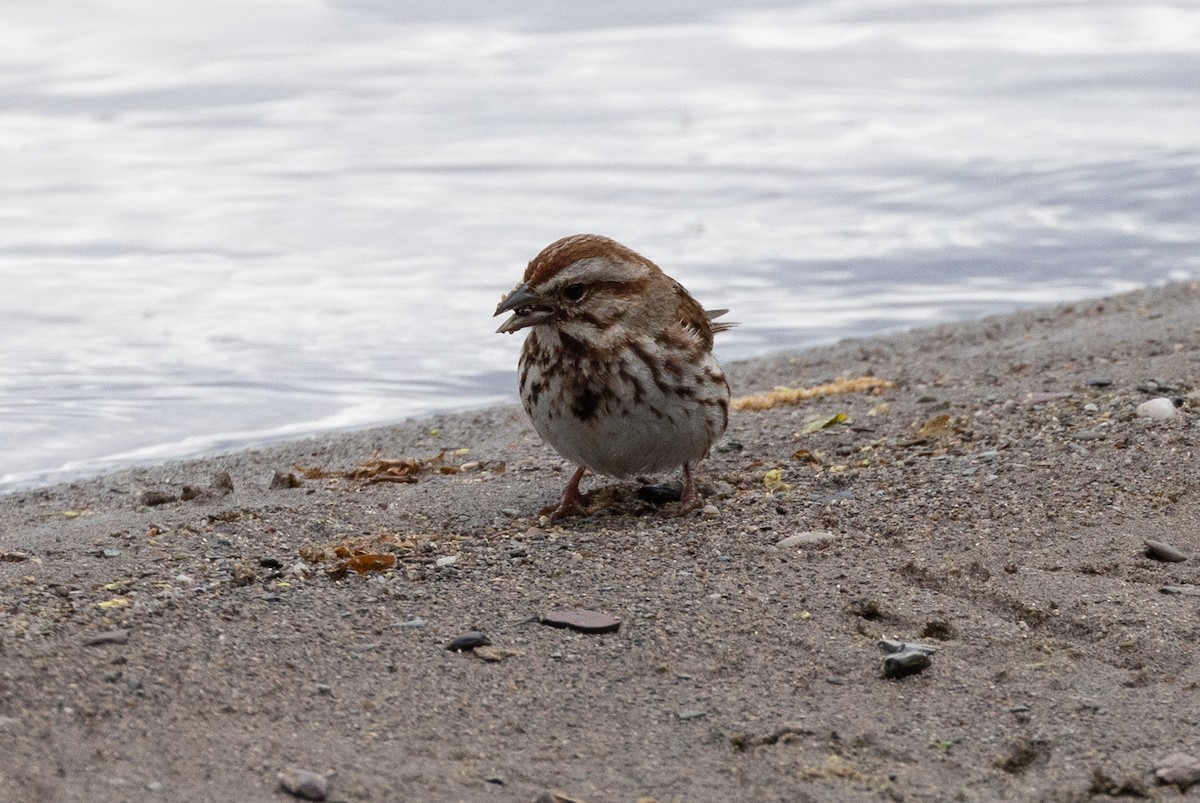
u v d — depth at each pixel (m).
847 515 10.47
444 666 7.72
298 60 34.09
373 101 31.44
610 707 7.36
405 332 19.05
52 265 21.41
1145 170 26.84
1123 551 9.62
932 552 9.66
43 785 6.07
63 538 10.16
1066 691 7.64
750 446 13.00
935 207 25.22
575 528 10.59
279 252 22.20
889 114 31.48
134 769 6.32
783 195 25.78
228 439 15.53
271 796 6.20
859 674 7.82
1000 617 8.66
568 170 27.16
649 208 24.98
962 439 12.38
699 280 21.69
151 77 32.66
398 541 9.90
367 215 24.17
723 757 6.90
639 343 10.15
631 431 10.27
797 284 21.67
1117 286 21.56
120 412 16.16
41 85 31.67
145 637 7.74
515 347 18.67
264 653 7.69
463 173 26.75
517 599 8.70
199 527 10.30
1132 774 6.79
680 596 8.79
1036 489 10.77
